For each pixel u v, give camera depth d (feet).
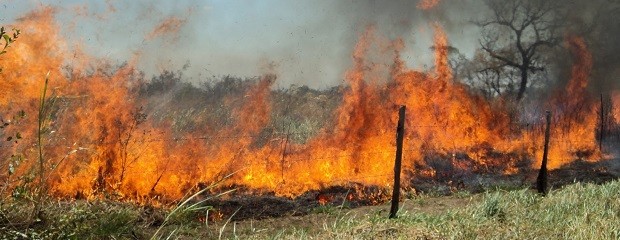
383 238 25.05
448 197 38.96
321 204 36.47
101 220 25.80
